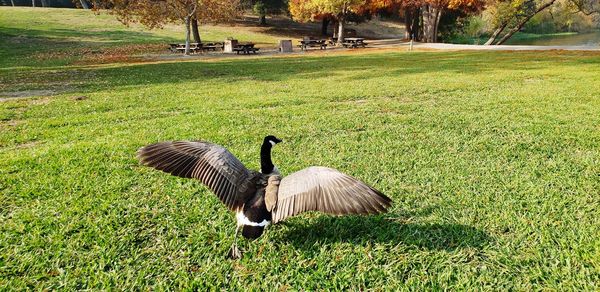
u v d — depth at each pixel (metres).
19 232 4.80
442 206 5.37
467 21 61.81
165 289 3.82
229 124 9.76
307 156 7.40
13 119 10.96
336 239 4.58
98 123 10.35
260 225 3.03
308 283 3.88
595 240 4.43
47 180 6.27
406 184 6.15
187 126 9.55
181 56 34.06
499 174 6.46
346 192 2.79
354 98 13.34
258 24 66.56
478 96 13.10
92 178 6.39
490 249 4.35
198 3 35.56
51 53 34.19
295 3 50.19
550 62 23.33
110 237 4.64
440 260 4.16
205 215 5.13
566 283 3.78
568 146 7.84
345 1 43.88
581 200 5.44
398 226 4.85
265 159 3.87
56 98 13.84
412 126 9.43
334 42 47.72
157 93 14.73
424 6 48.84
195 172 3.05
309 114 10.73
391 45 45.97
